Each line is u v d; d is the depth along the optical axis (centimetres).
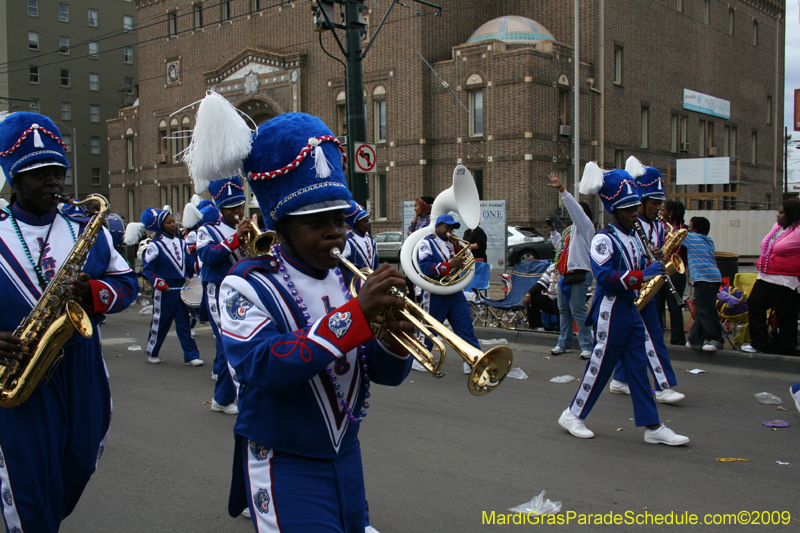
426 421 617
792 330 823
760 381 759
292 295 226
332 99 3186
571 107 2859
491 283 1623
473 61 2775
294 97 3284
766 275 822
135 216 4288
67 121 5919
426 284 730
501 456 521
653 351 650
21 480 297
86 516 425
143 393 733
